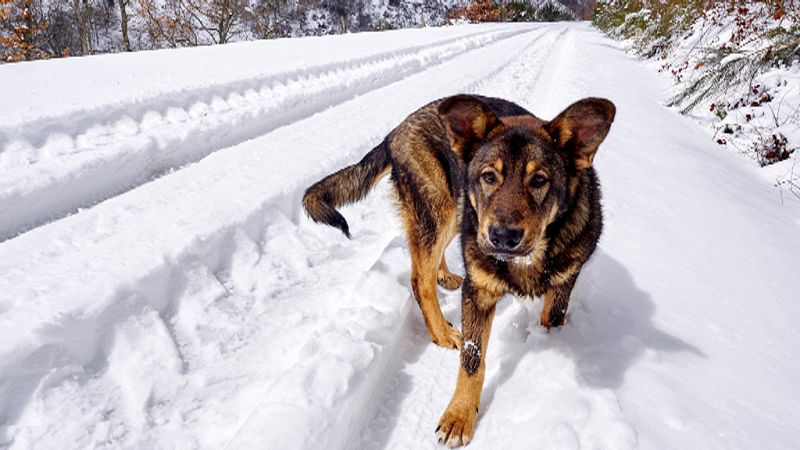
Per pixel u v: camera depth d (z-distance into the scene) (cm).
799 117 200
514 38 664
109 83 209
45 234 112
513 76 346
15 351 74
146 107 183
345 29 1002
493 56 452
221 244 116
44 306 84
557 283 82
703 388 71
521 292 79
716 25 352
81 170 136
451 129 82
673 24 428
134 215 123
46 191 127
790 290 98
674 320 87
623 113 220
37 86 196
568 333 88
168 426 74
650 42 463
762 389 71
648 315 89
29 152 142
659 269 103
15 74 217
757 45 265
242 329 97
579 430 65
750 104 230
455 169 94
